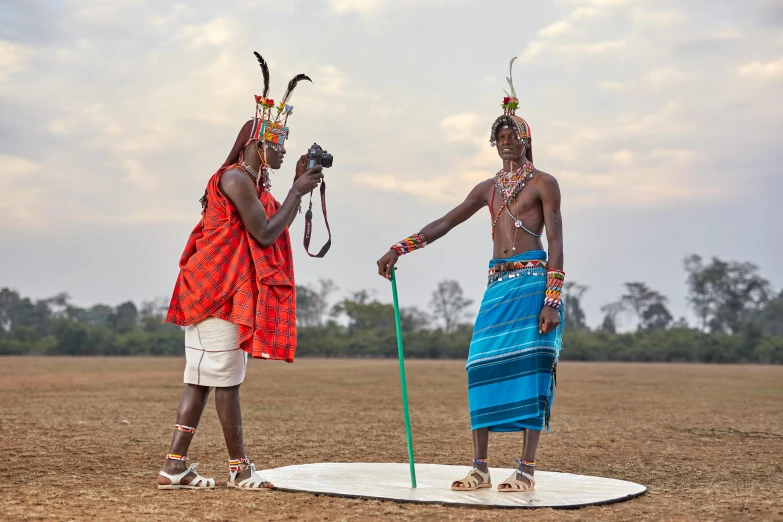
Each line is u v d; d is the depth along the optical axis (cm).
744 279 10638
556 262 508
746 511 448
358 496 468
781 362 7475
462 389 1873
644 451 768
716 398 1616
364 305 9112
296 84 539
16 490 489
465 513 429
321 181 548
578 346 7956
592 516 426
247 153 524
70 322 8031
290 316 521
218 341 498
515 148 531
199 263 498
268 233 505
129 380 2192
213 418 1059
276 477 538
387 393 1688
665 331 8769
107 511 418
